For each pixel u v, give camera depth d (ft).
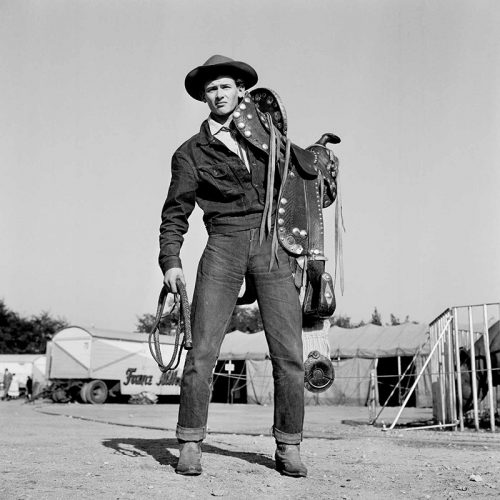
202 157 11.39
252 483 10.05
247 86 11.96
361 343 87.97
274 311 11.14
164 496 8.79
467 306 29.76
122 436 22.04
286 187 11.39
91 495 8.79
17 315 249.14
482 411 36.22
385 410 70.33
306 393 88.53
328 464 13.19
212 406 84.94
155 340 11.56
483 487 10.34
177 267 11.01
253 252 11.18
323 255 11.66
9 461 12.47
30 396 96.48
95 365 78.74
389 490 9.93
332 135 13.16
